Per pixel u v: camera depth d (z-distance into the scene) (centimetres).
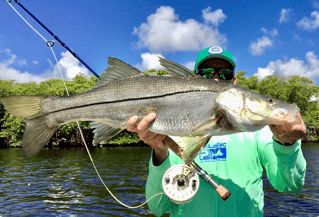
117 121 80
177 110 74
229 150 76
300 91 1571
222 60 86
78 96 84
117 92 80
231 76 87
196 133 73
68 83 1388
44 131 85
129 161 576
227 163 75
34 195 267
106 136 81
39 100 86
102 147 1163
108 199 251
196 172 73
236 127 72
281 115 63
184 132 74
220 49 86
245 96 72
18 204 236
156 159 77
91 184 319
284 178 69
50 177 368
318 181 329
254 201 73
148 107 77
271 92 1517
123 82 81
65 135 1330
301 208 222
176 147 73
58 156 696
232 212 72
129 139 1265
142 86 78
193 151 70
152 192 78
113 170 433
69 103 84
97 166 488
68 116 84
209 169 76
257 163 76
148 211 215
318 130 1633
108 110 81
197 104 74
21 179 354
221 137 78
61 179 352
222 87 75
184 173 73
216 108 73
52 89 1346
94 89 83
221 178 74
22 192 280
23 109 84
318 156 676
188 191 72
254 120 70
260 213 74
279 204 234
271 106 70
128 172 411
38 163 539
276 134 64
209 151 78
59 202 242
